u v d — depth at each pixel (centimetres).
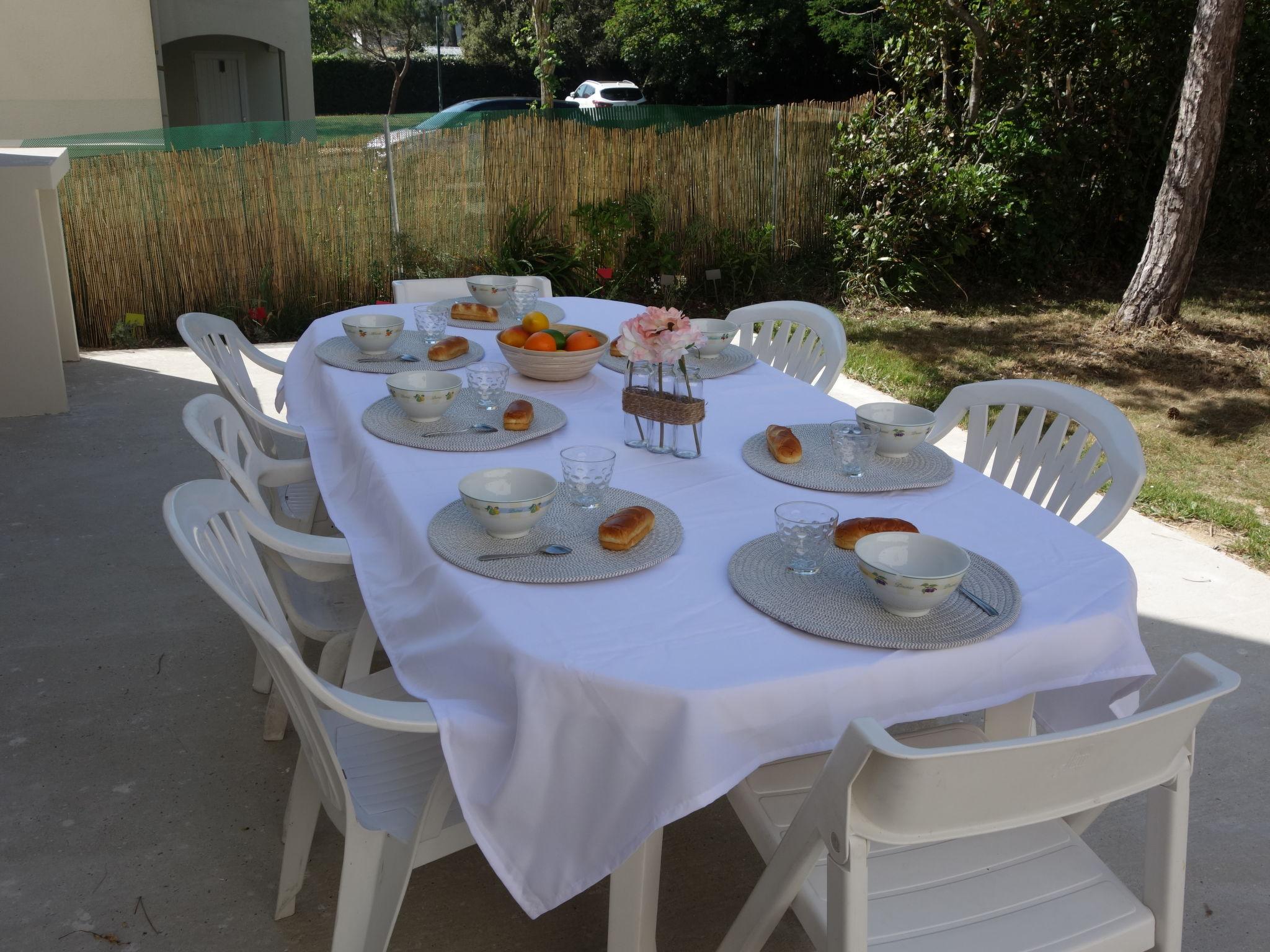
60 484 421
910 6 797
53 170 488
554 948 203
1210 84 645
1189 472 468
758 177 796
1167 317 691
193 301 657
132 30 1054
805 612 160
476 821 151
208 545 167
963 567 160
